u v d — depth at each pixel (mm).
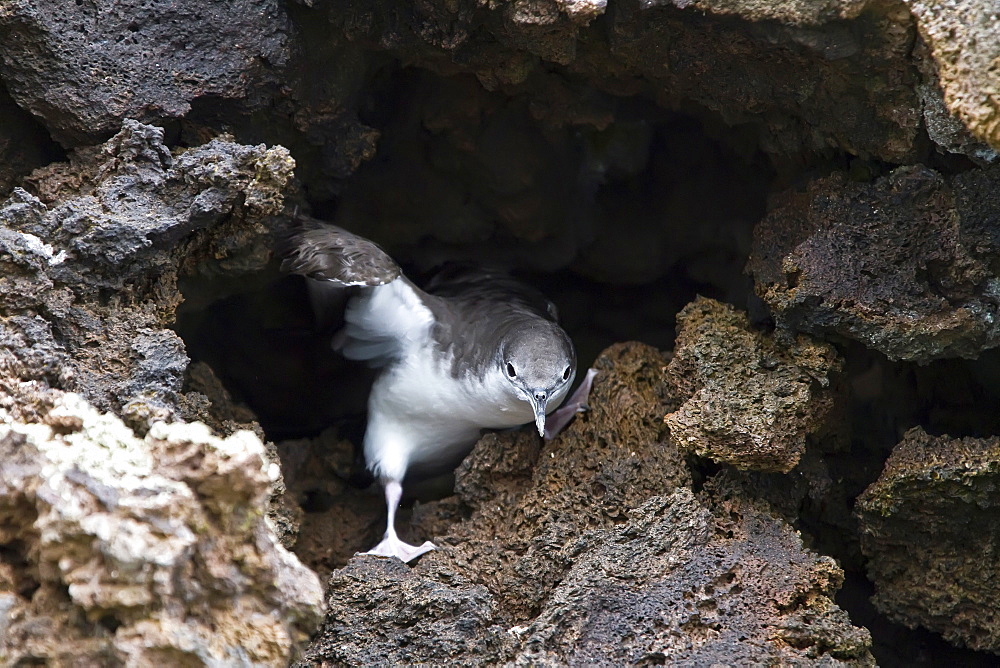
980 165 9938
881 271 10383
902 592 11000
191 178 9781
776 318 10805
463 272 14172
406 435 12562
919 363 10594
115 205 9695
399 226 14234
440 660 9219
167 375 9227
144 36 10219
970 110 8703
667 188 14477
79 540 6586
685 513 10273
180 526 6664
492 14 10352
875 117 10344
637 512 10461
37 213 9438
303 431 13602
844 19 9484
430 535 11961
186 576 6836
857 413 12805
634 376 12039
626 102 13133
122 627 6625
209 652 6742
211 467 6969
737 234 14336
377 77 12375
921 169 10383
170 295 10008
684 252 14945
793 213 11289
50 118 10109
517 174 13719
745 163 13602
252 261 11406
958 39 8773
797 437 10477
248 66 10492
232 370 13117
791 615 9578
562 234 14766
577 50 11180
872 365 12844
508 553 10922
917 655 12055
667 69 10977
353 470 13164
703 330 11078
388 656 9305
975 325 10141
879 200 10516
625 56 10992
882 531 10875
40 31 9828
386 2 10602
